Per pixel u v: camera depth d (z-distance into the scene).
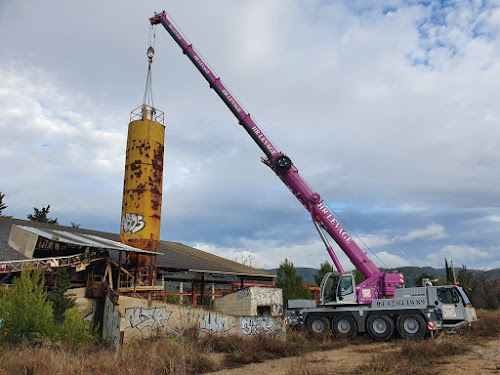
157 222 22.39
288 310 21.11
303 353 13.77
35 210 50.31
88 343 12.96
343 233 19.92
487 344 14.63
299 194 20.91
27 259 16.22
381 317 17.48
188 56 25.42
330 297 19.11
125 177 22.88
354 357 12.87
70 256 16.78
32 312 12.32
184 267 24.47
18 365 9.03
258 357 12.82
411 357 11.55
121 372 9.19
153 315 15.78
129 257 21.45
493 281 54.19
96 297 16.92
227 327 16.62
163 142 23.80
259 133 22.33
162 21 26.48
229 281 29.44
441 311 16.83
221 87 23.77
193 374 10.43
